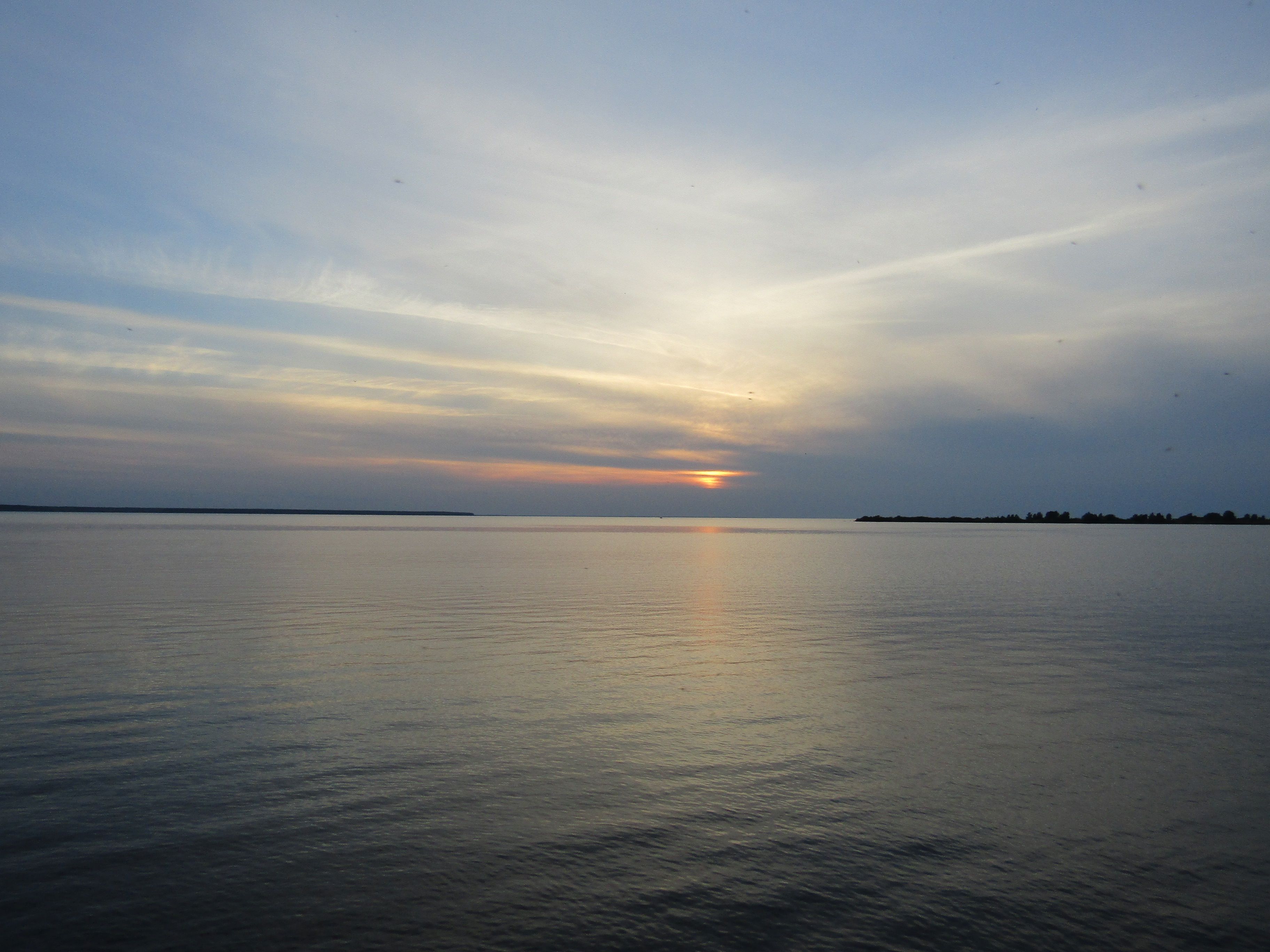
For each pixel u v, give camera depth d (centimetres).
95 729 1219
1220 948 680
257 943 662
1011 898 754
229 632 2125
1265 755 1145
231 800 951
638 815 928
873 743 1195
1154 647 2016
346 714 1317
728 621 2467
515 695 1465
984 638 2147
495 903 732
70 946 652
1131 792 1006
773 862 817
